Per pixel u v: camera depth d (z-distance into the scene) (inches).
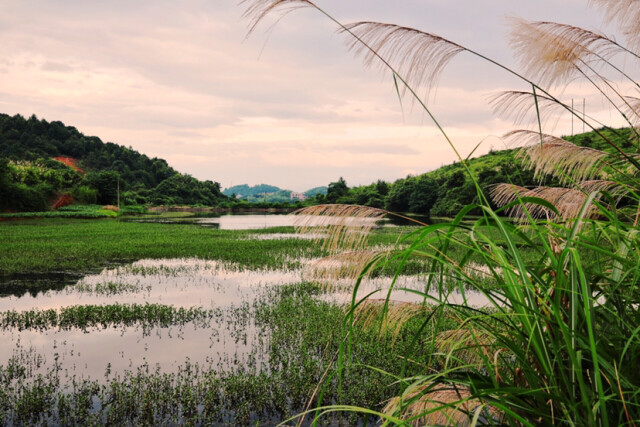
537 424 67.9
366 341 301.3
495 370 78.2
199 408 239.6
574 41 91.7
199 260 835.4
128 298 515.8
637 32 91.4
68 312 430.3
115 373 291.6
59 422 223.8
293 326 380.5
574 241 64.1
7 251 921.5
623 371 68.5
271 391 252.7
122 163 6806.1
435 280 533.0
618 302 74.1
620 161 91.9
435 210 2984.7
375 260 77.9
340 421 221.5
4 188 2517.2
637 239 73.5
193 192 5743.1
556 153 95.4
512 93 96.3
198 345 347.9
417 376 73.2
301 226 87.7
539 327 64.2
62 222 2194.9
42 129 7096.5
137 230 1635.1
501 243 74.2
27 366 304.5
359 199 4136.3
